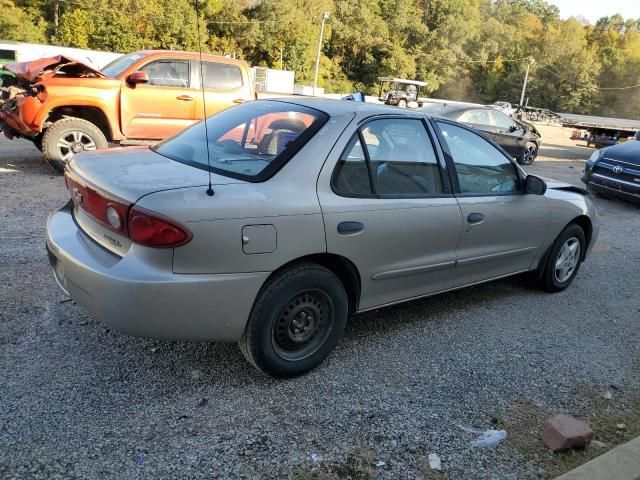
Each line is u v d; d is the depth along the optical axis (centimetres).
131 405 289
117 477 239
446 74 9931
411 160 371
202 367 330
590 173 1023
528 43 10712
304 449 269
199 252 269
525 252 467
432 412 309
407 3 9725
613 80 10175
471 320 437
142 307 265
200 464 252
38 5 7038
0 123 836
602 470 265
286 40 7731
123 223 270
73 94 792
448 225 385
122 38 6538
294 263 308
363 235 330
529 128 1509
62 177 796
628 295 530
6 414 272
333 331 335
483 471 267
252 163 315
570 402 334
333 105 361
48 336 347
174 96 876
